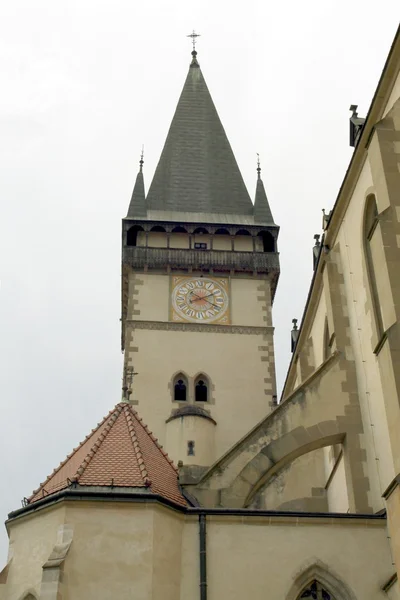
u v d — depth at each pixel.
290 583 22.77
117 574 21.64
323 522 23.75
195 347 53.00
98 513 22.44
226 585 22.59
